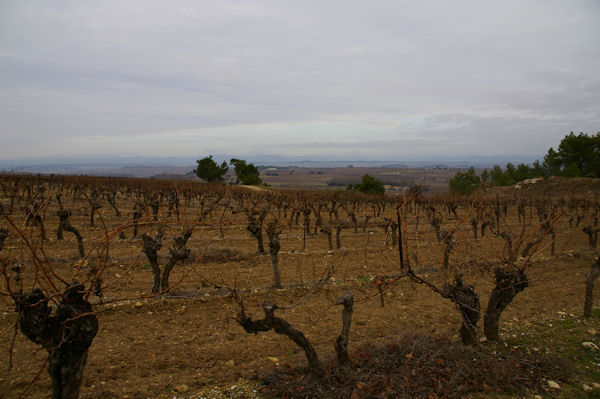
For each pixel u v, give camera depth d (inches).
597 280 446.6
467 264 280.7
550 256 558.3
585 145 1952.5
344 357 213.6
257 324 195.8
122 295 342.3
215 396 197.6
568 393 207.0
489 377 214.7
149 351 248.2
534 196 1414.9
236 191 1258.6
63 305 158.1
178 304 331.6
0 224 546.6
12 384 198.1
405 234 228.4
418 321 316.2
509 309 346.3
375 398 192.1
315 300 363.6
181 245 355.9
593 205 870.4
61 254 465.7
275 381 208.2
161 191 1072.8
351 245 649.0
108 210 877.8
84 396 193.0
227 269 459.5
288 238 693.9
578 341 272.2
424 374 213.2
